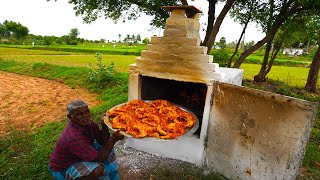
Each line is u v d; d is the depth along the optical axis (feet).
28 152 15.78
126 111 13.07
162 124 12.17
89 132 10.55
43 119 24.35
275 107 10.13
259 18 33.17
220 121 12.98
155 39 14.38
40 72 51.70
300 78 66.59
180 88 19.99
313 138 20.11
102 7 31.12
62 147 9.58
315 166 15.35
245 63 110.42
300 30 39.88
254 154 11.41
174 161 15.19
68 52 136.67
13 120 23.91
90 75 40.63
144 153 16.12
